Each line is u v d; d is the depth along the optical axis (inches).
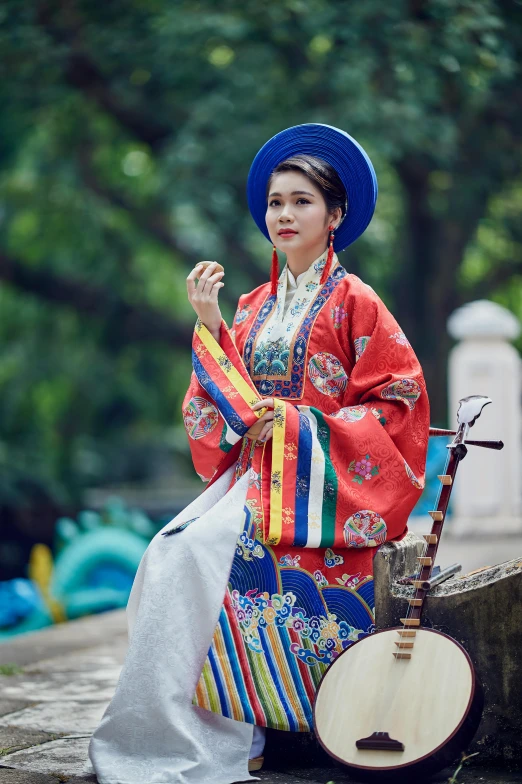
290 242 160.7
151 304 795.4
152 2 546.0
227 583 146.1
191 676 140.9
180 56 533.3
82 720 183.8
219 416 159.2
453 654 137.5
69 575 390.9
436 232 665.0
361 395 155.4
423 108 488.1
